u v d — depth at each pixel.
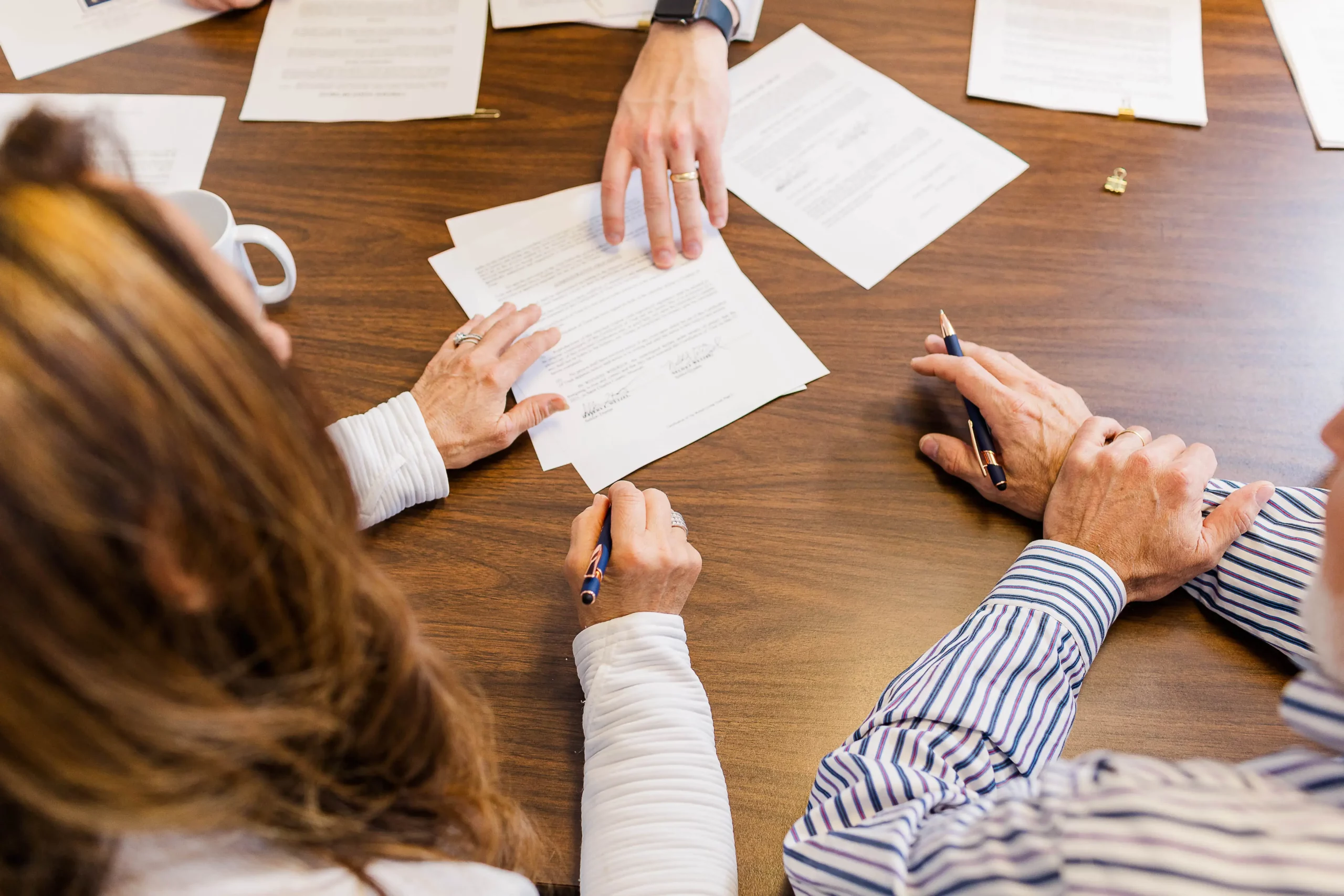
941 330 0.83
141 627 0.29
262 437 0.31
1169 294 0.85
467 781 0.49
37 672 0.27
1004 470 0.75
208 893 0.37
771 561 0.73
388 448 0.74
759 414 0.79
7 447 0.25
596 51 1.04
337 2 1.07
